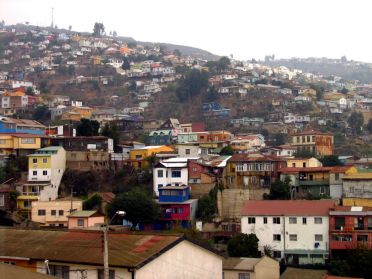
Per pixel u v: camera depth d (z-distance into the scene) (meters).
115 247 35.06
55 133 122.44
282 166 97.00
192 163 95.00
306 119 182.88
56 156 99.94
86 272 33.38
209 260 39.41
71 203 86.06
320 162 112.19
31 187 94.19
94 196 89.69
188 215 84.88
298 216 73.69
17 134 108.44
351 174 87.69
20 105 182.38
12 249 36.62
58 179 100.06
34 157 97.94
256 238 72.25
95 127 121.44
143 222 82.62
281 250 73.62
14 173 100.81
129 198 81.44
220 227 83.62
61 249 35.84
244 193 89.94
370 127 182.50
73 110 167.38
